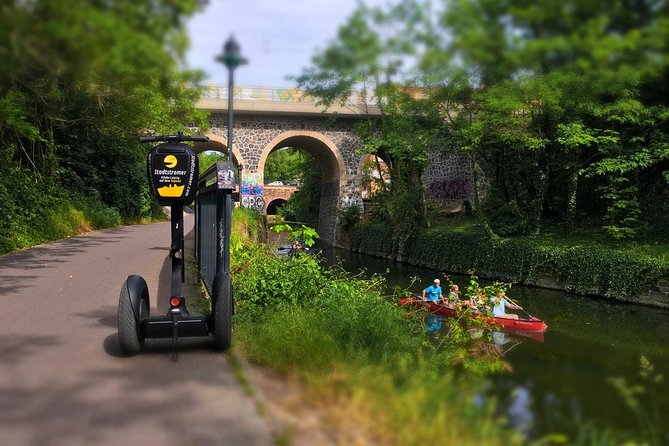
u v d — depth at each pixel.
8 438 3.34
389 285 19.09
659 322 13.05
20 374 4.61
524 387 7.02
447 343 9.69
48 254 12.88
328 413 3.79
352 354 5.41
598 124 18.27
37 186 17.39
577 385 7.48
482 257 21.56
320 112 32.50
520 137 18.94
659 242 17.56
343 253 32.06
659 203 19.41
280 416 3.75
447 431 3.47
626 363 9.16
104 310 7.19
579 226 21.56
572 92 8.42
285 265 9.09
